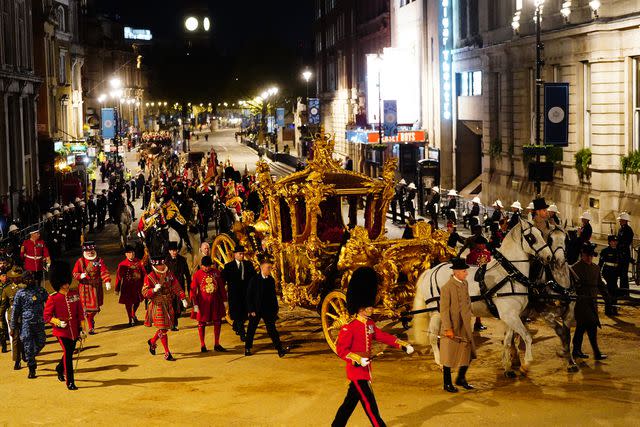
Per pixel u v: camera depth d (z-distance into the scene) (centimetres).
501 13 4581
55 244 3325
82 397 1434
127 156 10562
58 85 7100
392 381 1476
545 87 3312
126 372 1605
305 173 1823
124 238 3553
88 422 1285
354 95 8625
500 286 1488
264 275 1705
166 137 12675
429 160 4541
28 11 5259
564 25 3622
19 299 1603
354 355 1107
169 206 2486
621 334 1794
